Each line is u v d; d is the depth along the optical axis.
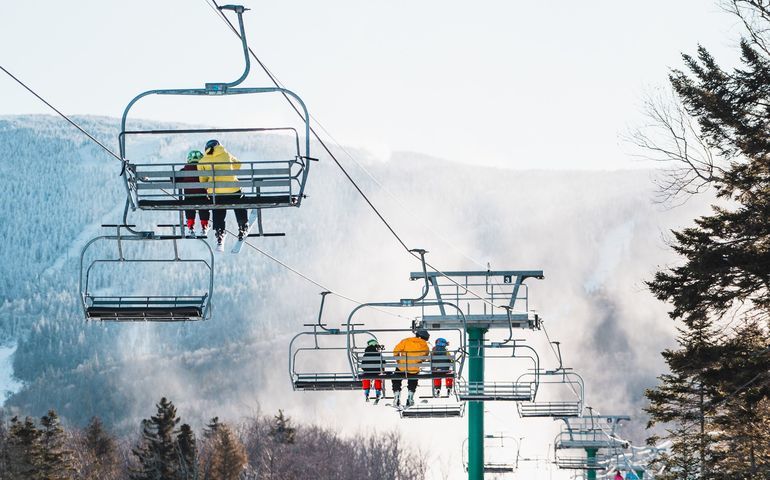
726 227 34.03
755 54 34.31
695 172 34.91
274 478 125.00
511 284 49.06
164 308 18.53
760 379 33.00
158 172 17.69
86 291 18.50
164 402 109.31
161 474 106.50
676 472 46.94
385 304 25.98
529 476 131.50
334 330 26.12
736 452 39.88
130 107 17.28
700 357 33.91
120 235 18.12
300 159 17.38
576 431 65.06
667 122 34.88
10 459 94.00
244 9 16.84
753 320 34.25
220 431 117.69
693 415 46.09
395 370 26.09
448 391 26.69
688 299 33.72
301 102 17.12
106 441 131.88
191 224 19.55
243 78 17.09
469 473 52.03
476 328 48.31
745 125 33.69
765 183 33.97
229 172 17.52
